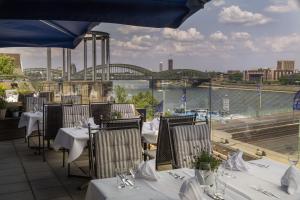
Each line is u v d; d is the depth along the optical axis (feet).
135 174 7.92
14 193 13.24
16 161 18.12
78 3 7.99
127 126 11.85
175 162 11.03
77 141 14.25
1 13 7.61
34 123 20.72
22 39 15.46
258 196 6.74
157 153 12.01
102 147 9.99
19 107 26.02
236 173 8.20
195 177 6.87
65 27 14.05
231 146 17.08
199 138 11.42
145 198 6.68
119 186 7.33
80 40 15.61
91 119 17.81
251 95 17.70
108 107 21.52
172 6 8.76
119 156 10.15
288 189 6.95
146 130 15.92
